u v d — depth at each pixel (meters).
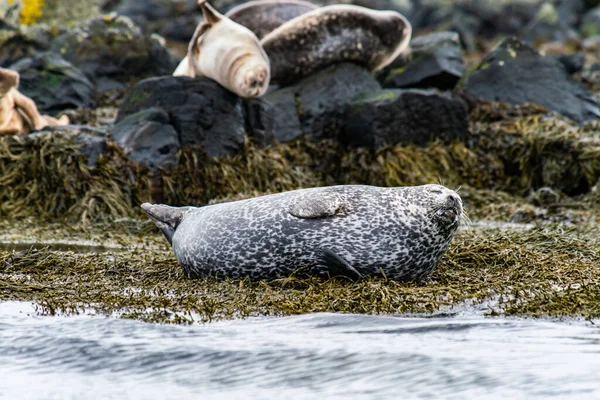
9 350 18.98
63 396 16.19
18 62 64.31
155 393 16.27
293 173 51.09
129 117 49.44
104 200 44.78
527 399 15.32
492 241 31.77
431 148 54.81
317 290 24.27
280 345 18.98
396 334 20.08
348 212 25.09
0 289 25.08
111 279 27.09
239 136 49.81
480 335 19.91
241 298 23.80
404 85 64.81
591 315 21.78
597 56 101.88
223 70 48.66
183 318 21.67
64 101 61.38
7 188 45.22
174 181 47.25
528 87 63.78
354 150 54.06
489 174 55.09
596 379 16.17
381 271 25.33
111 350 18.78
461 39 106.94
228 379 16.94
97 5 86.94
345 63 58.41
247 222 25.59
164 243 36.69
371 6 120.00
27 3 78.44
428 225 25.22
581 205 48.59
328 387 16.34
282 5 61.72
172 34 104.88
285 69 57.75
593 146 53.53
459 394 15.71
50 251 31.55
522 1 122.75
